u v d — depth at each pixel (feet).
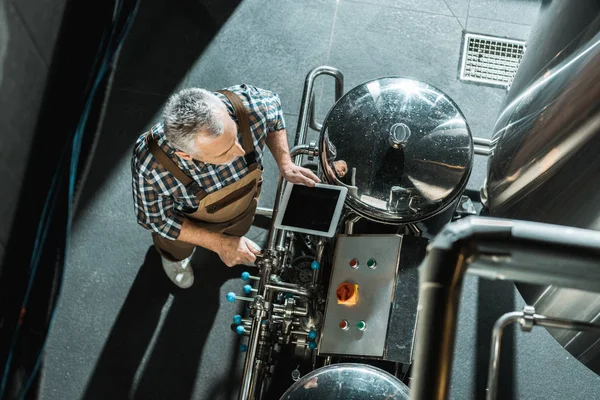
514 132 7.85
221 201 8.16
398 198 8.30
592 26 6.42
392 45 12.46
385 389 7.70
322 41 12.48
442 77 12.25
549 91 7.04
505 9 12.76
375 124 8.50
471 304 10.55
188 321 10.63
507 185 7.89
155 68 12.23
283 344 10.24
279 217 8.42
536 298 7.56
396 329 8.38
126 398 10.21
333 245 9.75
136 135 11.75
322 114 12.00
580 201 6.31
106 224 11.14
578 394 10.08
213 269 10.89
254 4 12.73
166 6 12.63
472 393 10.16
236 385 10.31
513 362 10.23
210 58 12.34
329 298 8.71
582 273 2.16
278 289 8.91
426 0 12.82
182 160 7.48
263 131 8.01
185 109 6.63
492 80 12.25
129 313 10.64
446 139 8.41
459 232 2.27
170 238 8.29
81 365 10.32
